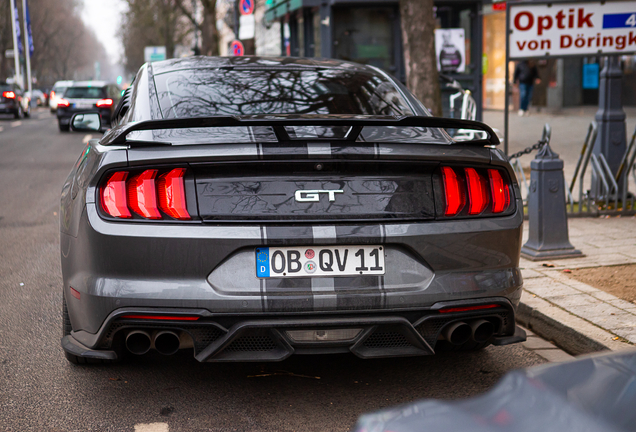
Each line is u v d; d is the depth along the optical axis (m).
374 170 2.87
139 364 3.59
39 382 3.34
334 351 2.81
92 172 2.89
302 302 2.74
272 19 19.91
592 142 7.38
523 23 7.72
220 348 2.74
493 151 3.10
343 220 2.82
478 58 14.21
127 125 3.19
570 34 7.77
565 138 15.86
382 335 2.88
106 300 2.79
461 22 14.09
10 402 3.11
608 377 1.15
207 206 2.79
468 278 2.94
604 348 3.64
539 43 7.75
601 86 7.99
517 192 3.13
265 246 2.78
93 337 2.93
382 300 2.80
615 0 7.73
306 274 2.79
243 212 2.78
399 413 1.17
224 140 2.83
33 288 5.12
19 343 3.91
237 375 3.45
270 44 30.80
